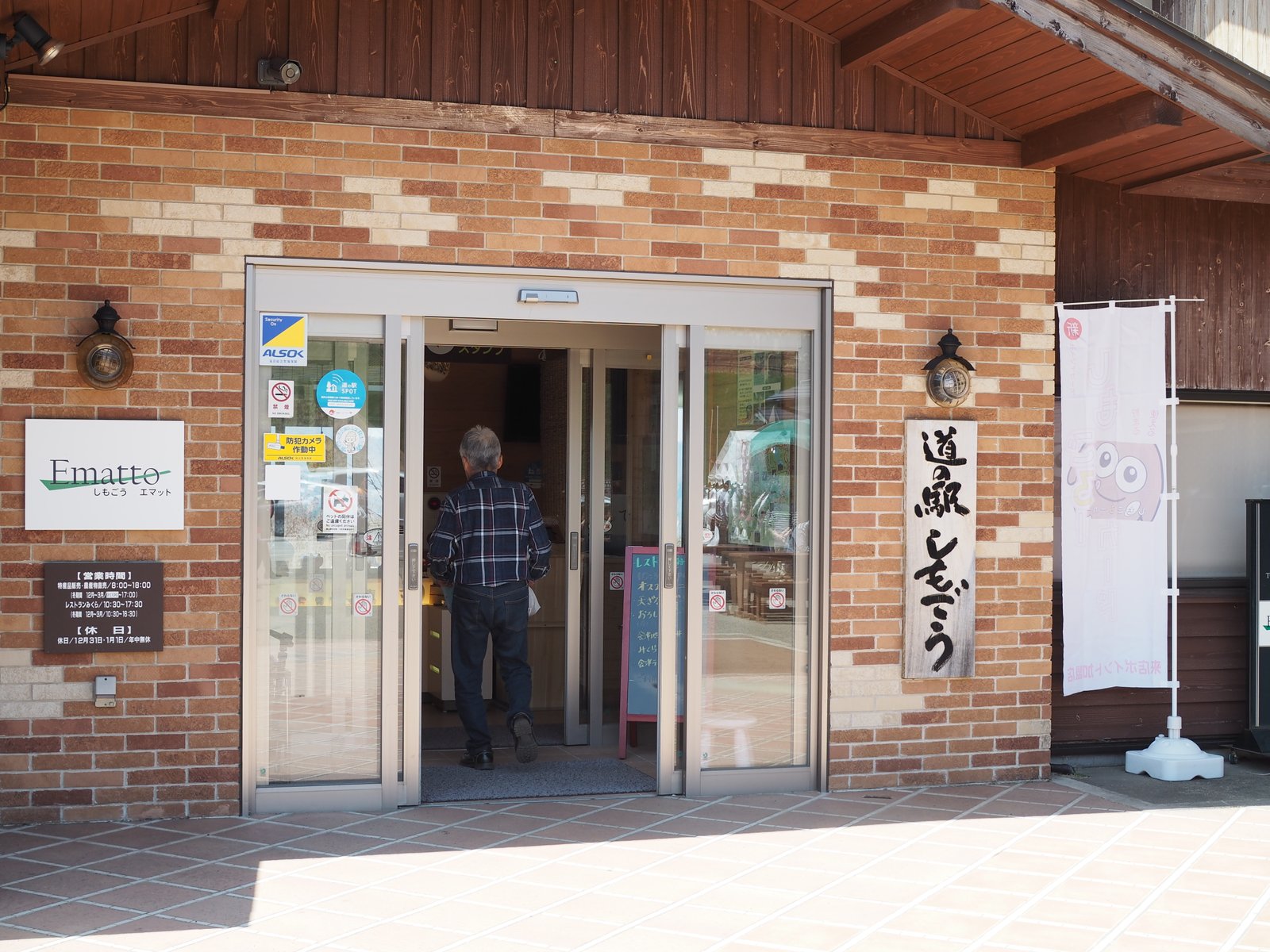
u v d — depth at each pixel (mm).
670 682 6582
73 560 5820
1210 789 6914
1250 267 7980
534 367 9469
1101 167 7285
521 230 6285
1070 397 7012
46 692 5805
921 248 6805
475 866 5293
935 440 6770
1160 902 4895
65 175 5812
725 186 6539
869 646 6719
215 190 5949
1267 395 8000
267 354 6059
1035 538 6953
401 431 6230
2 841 5539
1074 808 6402
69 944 4312
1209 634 7938
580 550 7883
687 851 5539
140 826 5805
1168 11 8203
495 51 6285
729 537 6676
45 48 5191
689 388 6566
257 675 6098
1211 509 8078
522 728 6965
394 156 6137
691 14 6527
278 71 5945
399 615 6242
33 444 5777
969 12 5816
